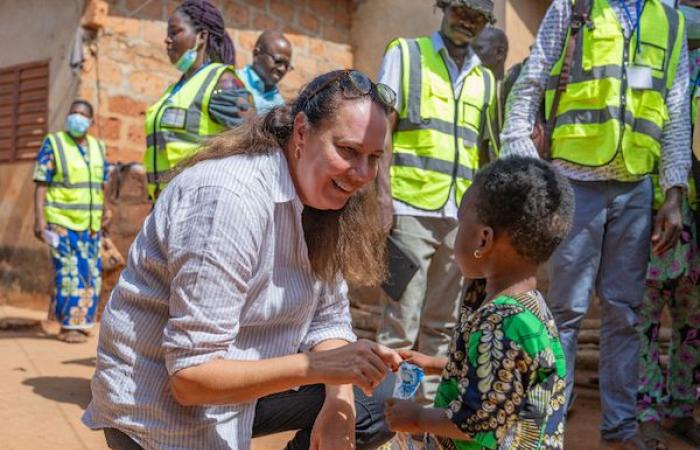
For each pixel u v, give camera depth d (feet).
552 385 7.07
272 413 8.44
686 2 15.11
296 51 31.32
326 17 32.19
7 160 29.09
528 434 6.91
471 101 14.15
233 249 6.73
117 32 26.84
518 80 12.62
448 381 7.43
